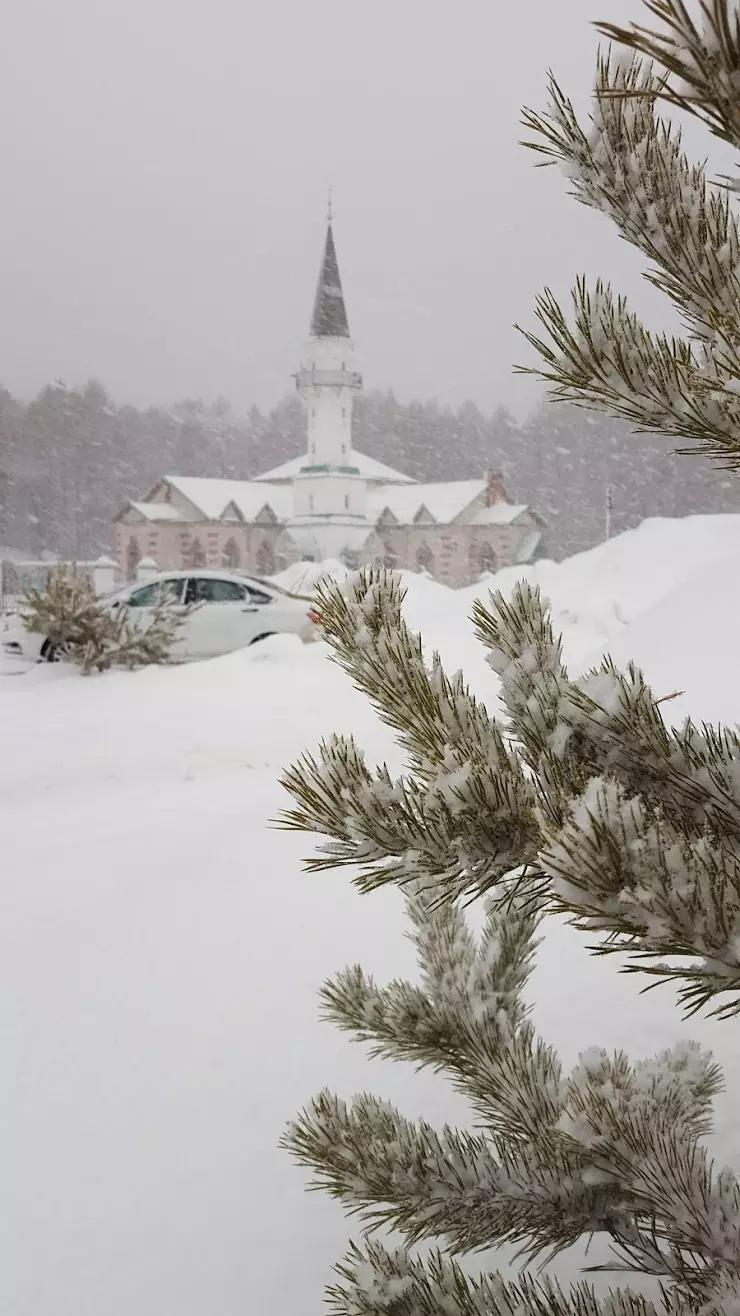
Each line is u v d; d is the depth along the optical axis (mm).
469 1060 2316
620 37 1061
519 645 1689
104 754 9102
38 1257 2625
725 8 998
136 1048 3668
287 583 24906
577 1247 2512
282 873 5520
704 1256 1755
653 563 20469
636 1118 1838
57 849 6152
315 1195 2840
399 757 8180
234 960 4398
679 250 1445
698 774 1475
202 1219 2756
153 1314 2412
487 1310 1751
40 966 4371
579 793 1440
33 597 14398
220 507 81250
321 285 81312
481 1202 1989
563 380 1559
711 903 1228
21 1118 3244
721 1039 3445
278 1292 2461
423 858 1456
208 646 15680
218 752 9078
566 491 114188
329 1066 3494
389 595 1665
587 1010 3752
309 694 11930
